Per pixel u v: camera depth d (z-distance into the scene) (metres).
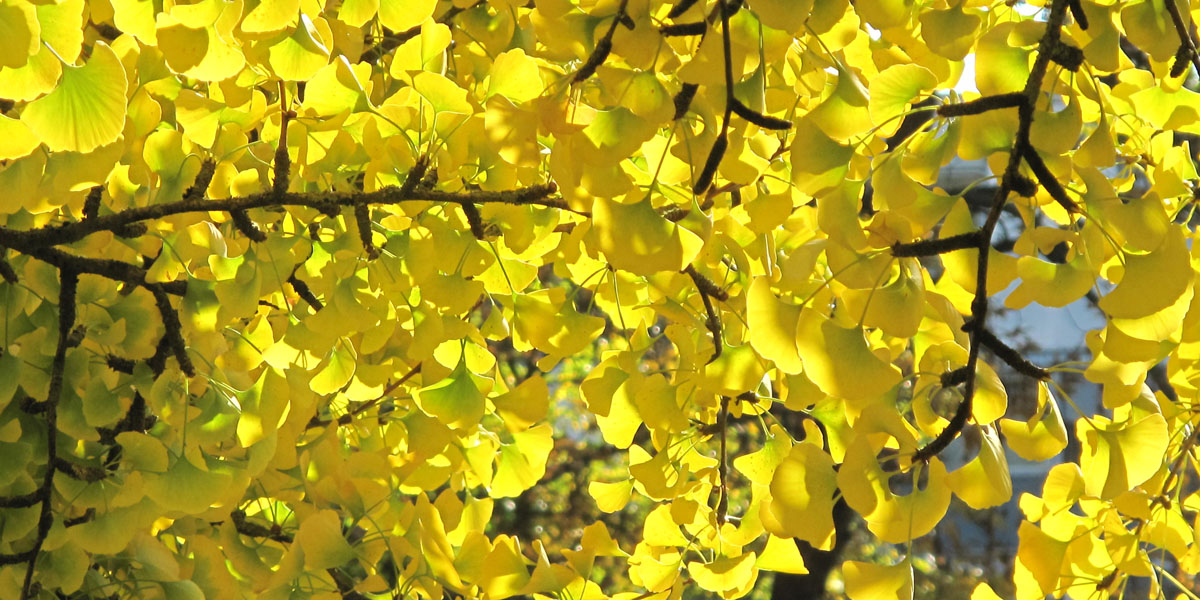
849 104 2.58
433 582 2.93
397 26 2.65
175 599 2.91
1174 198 2.88
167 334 2.80
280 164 2.74
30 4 2.40
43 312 2.82
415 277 2.81
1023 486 21.28
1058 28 2.50
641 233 2.53
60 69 2.45
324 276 2.79
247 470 2.86
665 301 2.96
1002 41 2.57
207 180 2.82
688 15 2.53
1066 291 2.56
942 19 2.58
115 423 2.91
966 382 2.52
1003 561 12.98
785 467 2.55
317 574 2.91
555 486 12.39
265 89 2.86
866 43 2.87
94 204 2.77
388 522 2.99
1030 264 2.57
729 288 2.95
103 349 2.86
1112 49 2.55
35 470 2.91
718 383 2.87
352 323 2.80
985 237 2.51
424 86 2.70
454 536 3.09
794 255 2.55
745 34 2.59
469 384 2.89
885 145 2.84
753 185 2.91
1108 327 2.56
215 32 2.57
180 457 2.80
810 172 2.57
